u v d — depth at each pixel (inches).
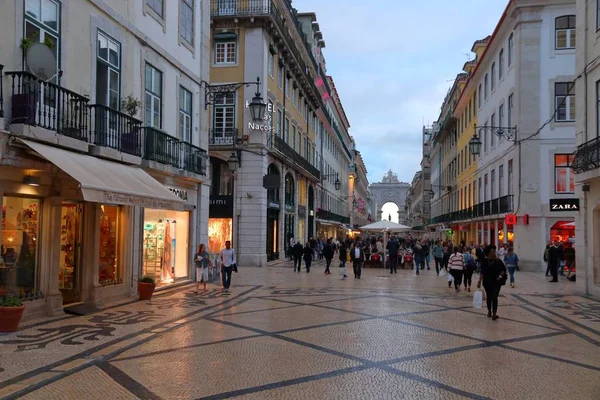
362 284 717.9
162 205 438.0
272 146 1072.2
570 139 961.5
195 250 684.7
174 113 613.3
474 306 500.4
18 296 375.2
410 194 4813.0
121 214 510.9
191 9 667.4
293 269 972.6
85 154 417.4
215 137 1018.7
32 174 376.8
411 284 730.2
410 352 305.3
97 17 451.2
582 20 645.9
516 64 997.8
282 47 1167.0
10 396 215.8
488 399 221.6
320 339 337.4
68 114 396.5
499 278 436.1
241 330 365.1
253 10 1022.4
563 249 862.5
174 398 216.1
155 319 402.6
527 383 245.8
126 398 215.2
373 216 5925.2
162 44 580.4
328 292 611.5
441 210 2285.9
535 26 980.6
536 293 636.7
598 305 530.6
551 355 304.5
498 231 1154.0
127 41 502.6
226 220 1030.4
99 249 473.4
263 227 1032.8
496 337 356.2
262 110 767.7
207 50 717.3
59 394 219.5
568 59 970.1
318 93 1612.9
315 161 1722.4
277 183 1007.6
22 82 347.6
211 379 243.3
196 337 338.3
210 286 655.1
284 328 374.9
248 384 236.2
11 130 336.5
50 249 398.9
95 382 237.3
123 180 409.1
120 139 463.2
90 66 440.5
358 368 266.8
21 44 356.2
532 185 971.3
